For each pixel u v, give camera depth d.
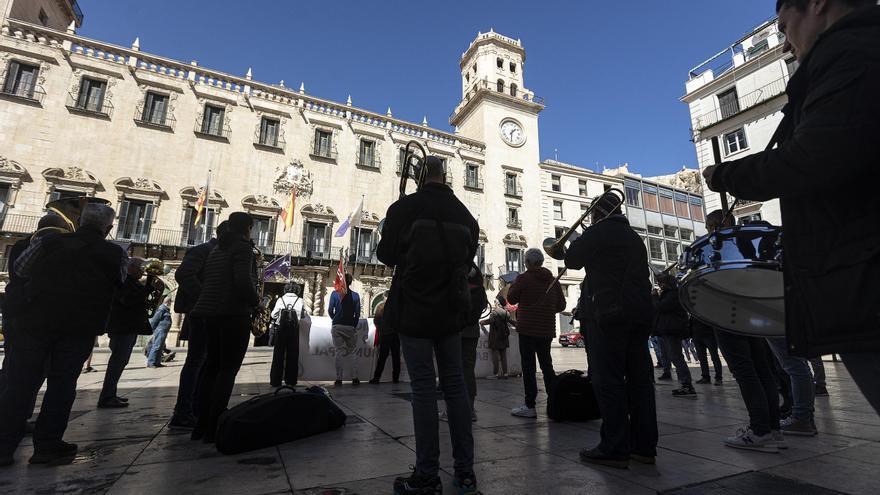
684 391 5.24
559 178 33.41
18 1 20.67
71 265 2.60
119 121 20.33
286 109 24.62
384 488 1.99
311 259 22.61
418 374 2.02
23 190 17.97
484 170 30.36
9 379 2.41
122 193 19.61
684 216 30.08
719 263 2.12
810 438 3.03
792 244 1.11
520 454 2.58
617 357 2.44
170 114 21.47
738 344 2.79
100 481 2.08
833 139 0.94
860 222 0.96
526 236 30.23
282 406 2.84
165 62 21.83
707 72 23.97
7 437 2.35
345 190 25.14
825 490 1.96
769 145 1.31
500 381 7.06
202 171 21.69
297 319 6.01
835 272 0.99
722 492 1.95
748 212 20.58
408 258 2.08
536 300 3.92
